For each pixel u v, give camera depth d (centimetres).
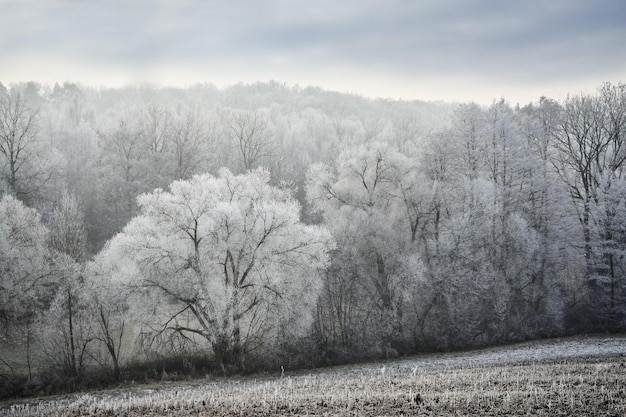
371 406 2348
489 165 6019
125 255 4191
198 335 4722
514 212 5847
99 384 3794
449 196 5562
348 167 5603
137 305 4162
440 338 5028
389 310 5034
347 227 5150
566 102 6644
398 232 5534
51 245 4672
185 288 4322
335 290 5006
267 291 4303
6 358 4109
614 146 6391
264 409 2377
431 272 5284
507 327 5359
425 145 6216
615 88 6362
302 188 8681
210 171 8350
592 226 5894
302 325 4353
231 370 4122
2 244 4031
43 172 6438
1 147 6450
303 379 3747
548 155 6606
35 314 4156
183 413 2378
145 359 4197
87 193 7375
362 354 4625
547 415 2095
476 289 5288
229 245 4434
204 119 11081
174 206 4244
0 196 5984
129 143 7644
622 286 5566
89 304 4134
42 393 3591
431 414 2172
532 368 3384
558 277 5975
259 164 9288
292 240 4538
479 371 3391
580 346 4712
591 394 2394
